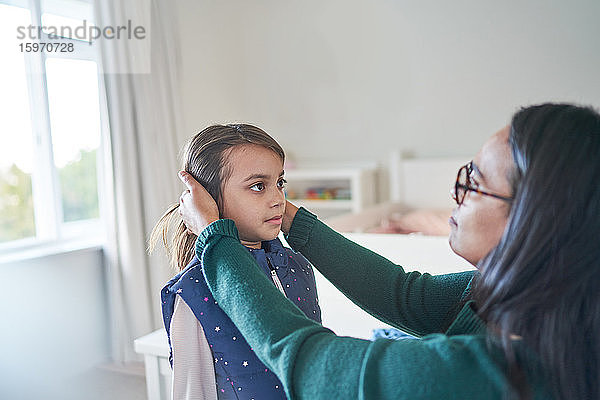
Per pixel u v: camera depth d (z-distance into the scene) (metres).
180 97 3.05
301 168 4.20
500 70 3.68
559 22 3.51
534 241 0.55
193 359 0.79
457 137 3.83
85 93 2.83
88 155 2.86
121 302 2.68
